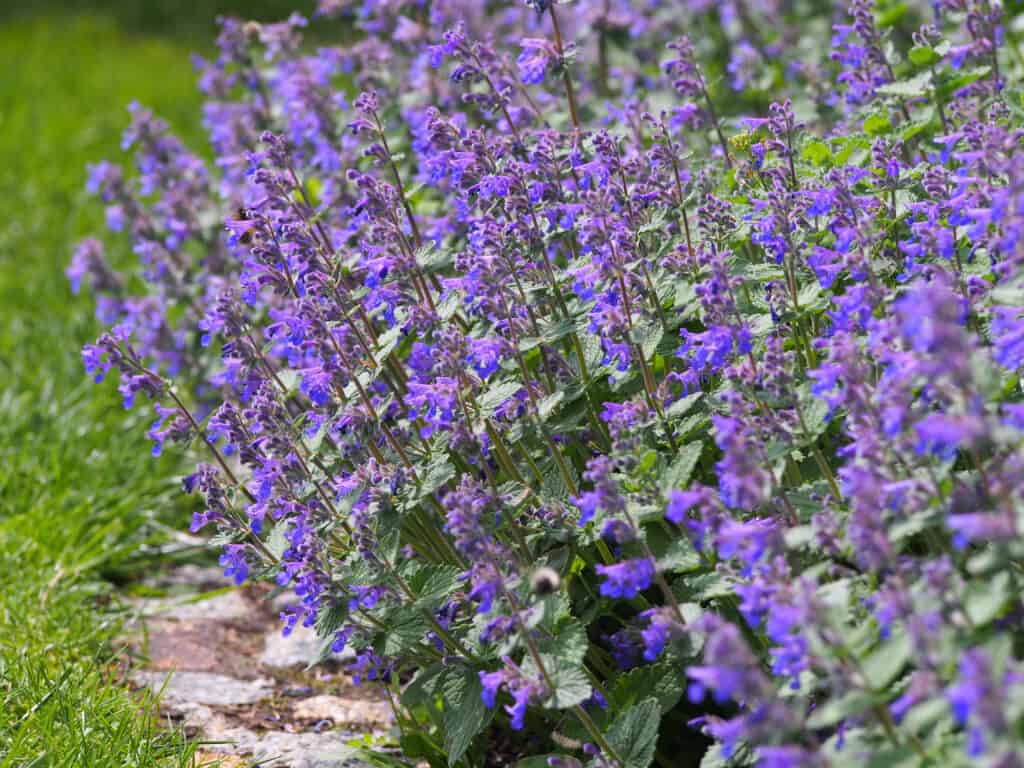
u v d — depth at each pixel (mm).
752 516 4883
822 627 3561
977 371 3820
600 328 5379
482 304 5199
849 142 6289
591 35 10188
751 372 4633
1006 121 5918
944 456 3977
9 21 26250
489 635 4645
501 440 5461
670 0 11383
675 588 5191
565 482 5352
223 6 25172
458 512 4445
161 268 9719
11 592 7176
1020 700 3090
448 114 8586
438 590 5137
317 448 5660
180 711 6363
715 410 5062
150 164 9984
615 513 4559
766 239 5215
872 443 4051
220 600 7957
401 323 5695
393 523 5215
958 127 6562
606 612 5453
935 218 5090
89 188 10016
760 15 11523
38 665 6168
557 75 6668
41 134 17906
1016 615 3904
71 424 9312
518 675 4539
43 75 21516
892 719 3789
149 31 25109
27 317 11383
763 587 3891
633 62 10828
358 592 5070
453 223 7230
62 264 12914
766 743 3982
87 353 6250
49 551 7809
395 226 5770
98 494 8633
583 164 6363
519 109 7227
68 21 25828
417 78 8930
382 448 5777
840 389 4617
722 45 11211
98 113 18953
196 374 9359
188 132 17703
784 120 5812
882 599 3777
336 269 5863
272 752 5902
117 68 21875
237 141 9695
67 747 5336
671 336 5590
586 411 5770
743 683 3297
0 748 5422
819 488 4539
